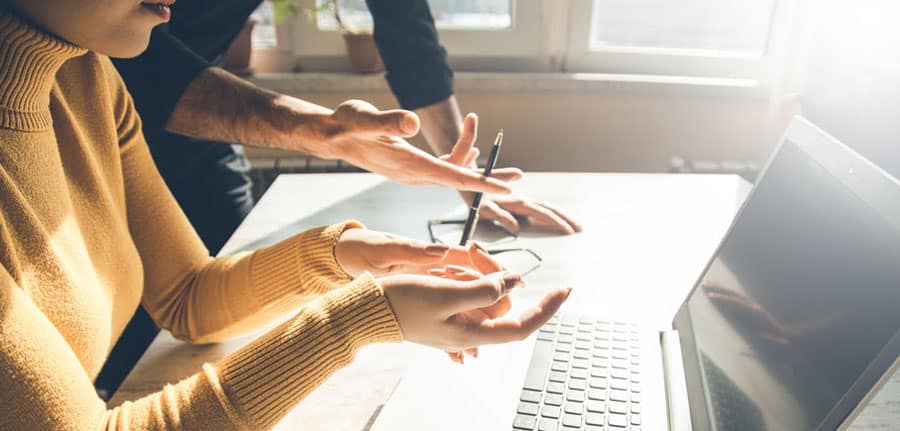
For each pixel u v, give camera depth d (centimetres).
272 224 108
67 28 50
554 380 64
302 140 84
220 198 141
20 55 49
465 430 57
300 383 51
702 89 195
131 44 53
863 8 148
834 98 143
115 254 65
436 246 62
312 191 123
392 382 66
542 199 119
